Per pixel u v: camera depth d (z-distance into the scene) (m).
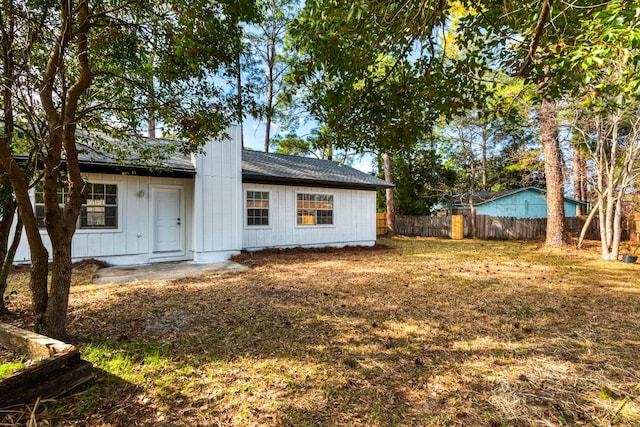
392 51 3.39
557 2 2.50
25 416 2.03
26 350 2.65
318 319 4.02
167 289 5.43
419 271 7.24
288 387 2.50
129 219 8.00
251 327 3.73
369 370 2.77
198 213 8.41
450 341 3.38
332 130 3.96
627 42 2.06
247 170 9.89
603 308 4.46
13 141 3.60
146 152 5.29
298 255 9.76
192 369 2.76
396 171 20.02
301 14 3.28
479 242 14.40
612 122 8.70
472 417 2.14
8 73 3.30
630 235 12.37
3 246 4.00
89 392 2.37
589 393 2.41
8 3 3.21
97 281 6.02
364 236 12.72
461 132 16.64
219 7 3.84
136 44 4.23
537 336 3.50
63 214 3.22
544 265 8.08
